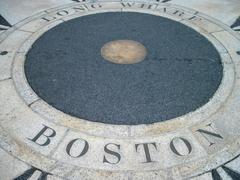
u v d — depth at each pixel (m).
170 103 1.91
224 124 1.77
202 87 2.04
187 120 1.79
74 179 1.48
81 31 2.63
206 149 1.63
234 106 1.89
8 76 2.10
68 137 1.68
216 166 1.54
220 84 2.06
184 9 2.99
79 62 2.27
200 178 1.49
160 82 2.08
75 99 1.94
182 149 1.62
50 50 2.38
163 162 1.56
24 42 2.46
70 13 2.90
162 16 2.87
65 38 2.53
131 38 2.55
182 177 1.49
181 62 2.28
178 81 2.09
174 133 1.71
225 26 2.72
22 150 1.61
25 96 1.95
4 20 2.76
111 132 1.72
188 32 2.63
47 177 1.48
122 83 2.07
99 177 1.49
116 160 1.57
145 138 1.68
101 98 1.95
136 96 1.96
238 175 1.50
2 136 1.68
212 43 2.49
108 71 2.18
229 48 2.43
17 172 1.50
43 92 1.98
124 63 2.26
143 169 1.53
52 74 2.14
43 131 1.71
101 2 3.10
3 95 1.95
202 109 1.87
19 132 1.71
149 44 2.47
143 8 3.00
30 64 2.23
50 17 2.83
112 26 2.70
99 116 1.82
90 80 2.10
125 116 1.82
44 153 1.59
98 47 2.43
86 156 1.59
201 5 3.07
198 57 2.33
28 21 2.76
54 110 1.85
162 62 2.28
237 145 1.65
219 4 3.09
